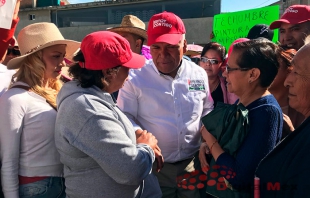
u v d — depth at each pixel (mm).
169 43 1977
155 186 1877
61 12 20328
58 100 1503
